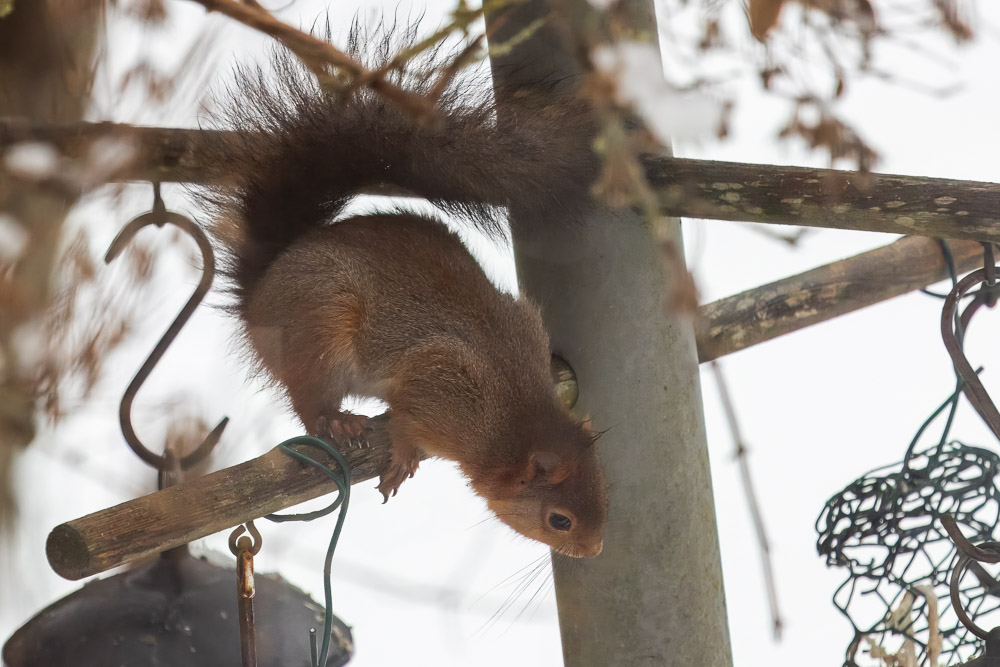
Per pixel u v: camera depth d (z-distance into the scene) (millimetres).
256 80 7930
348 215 8727
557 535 7824
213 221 8344
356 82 4320
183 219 6621
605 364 7617
